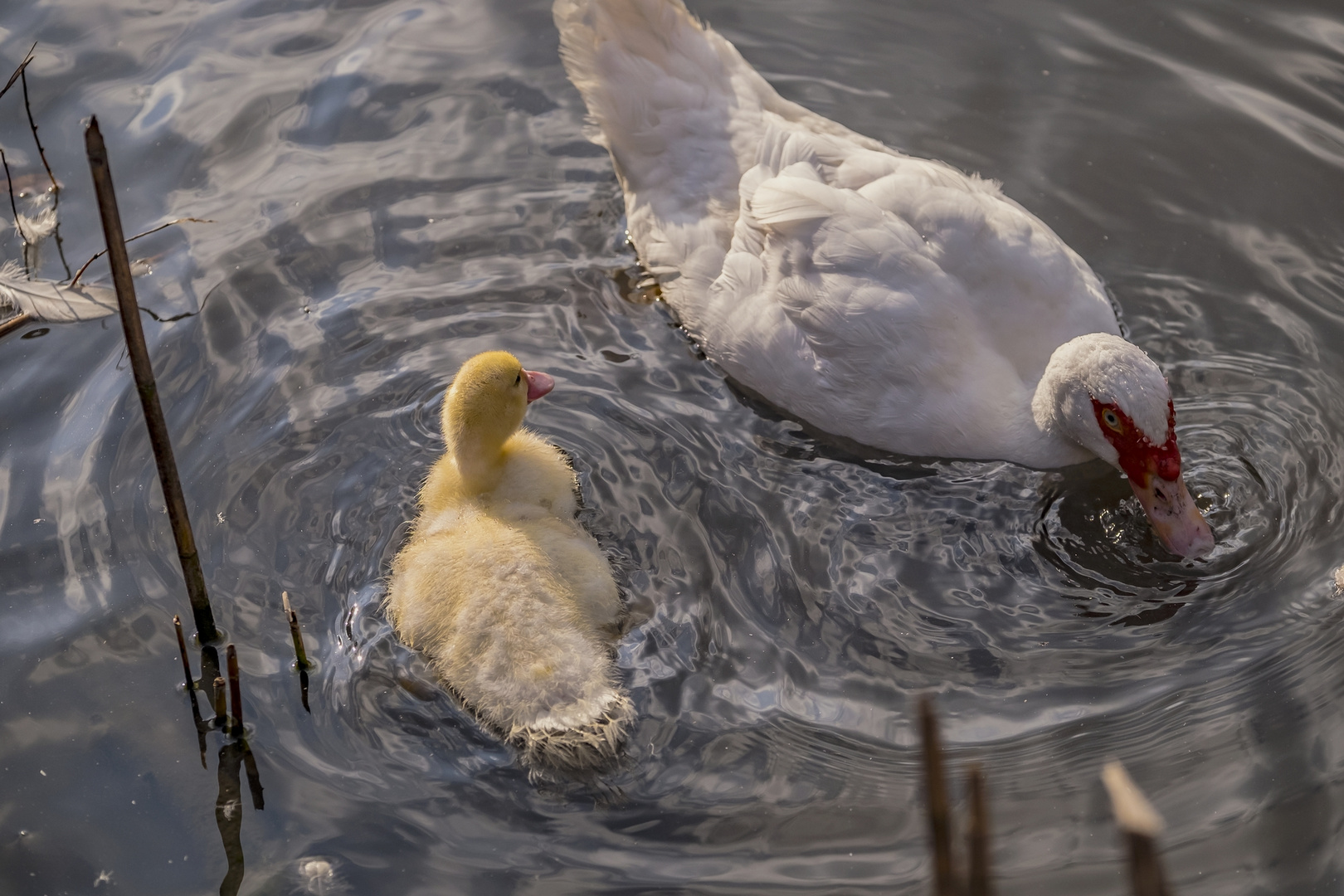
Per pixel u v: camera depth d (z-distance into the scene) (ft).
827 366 17.62
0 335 18.95
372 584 16.03
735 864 12.69
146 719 14.08
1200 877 12.53
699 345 19.33
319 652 14.98
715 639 15.20
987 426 17.40
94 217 21.06
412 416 18.17
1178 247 20.49
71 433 17.57
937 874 5.58
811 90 23.45
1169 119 22.43
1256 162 21.61
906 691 14.69
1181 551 16.30
